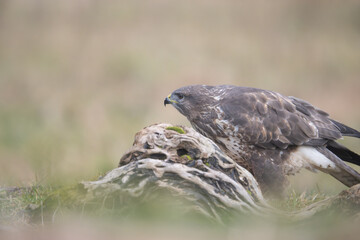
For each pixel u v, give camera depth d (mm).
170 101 10336
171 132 8258
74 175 10273
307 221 7523
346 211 7566
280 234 6676
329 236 6320
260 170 9844
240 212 7750
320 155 9961
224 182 7895
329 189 10906
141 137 8312
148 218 7266
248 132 9758
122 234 6488
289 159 9930
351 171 9898
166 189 7570
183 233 6695
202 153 8062
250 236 6672
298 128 9898
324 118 10320
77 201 7535
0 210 8008
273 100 10008
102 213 7410
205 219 7441
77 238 6277
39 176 10109
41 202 7930
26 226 7410
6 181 10719
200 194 7656
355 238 6145
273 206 9188
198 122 10172
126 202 7504
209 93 10164
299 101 10430
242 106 9859
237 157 10047
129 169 7719
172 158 8008
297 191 10289
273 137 9789
